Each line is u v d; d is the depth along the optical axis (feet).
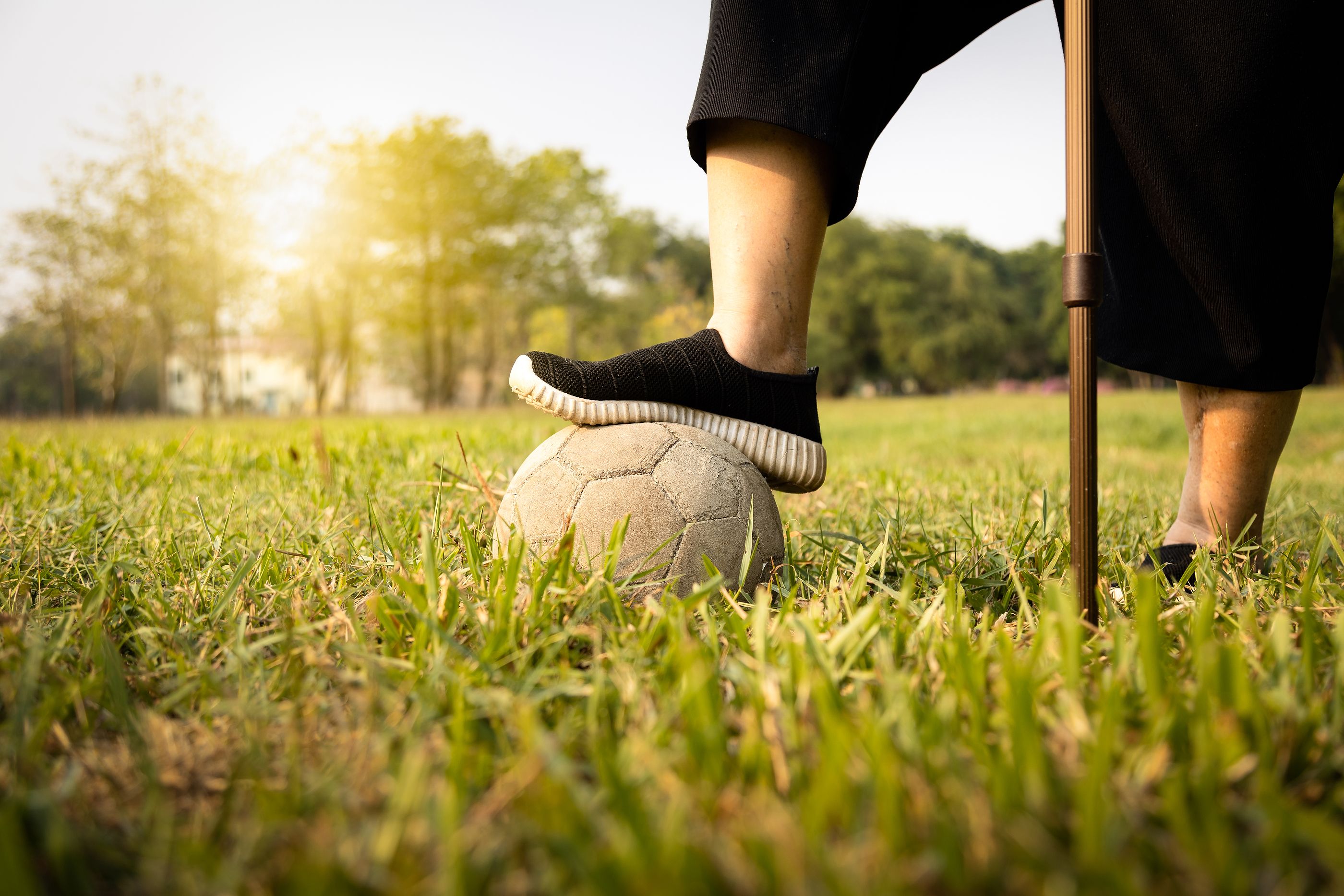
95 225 86.94
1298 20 4.65
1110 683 2.94
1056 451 19.57
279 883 2.08
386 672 3.37
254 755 2.72
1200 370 5.38
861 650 3.33
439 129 105.70
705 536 4.73
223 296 93.76
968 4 5.27
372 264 106.83
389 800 2.42
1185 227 5.11
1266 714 2.73
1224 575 4.84
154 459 12.92
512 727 2.92
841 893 1.82
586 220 120.78
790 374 5.46
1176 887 1.98
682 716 2.88
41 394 160.86
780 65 5.01
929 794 2.25
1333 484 11.98
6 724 3.01
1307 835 2.05
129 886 2.17
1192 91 4.88
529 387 5.05
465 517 6.73
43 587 5.25
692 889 1.92
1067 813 2.26
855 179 5.38
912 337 176.24
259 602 4.60
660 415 5.18
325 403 105.81
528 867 2.18
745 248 5.29
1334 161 5.03
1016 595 5.00
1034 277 224.94
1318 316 5.25
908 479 11.18
